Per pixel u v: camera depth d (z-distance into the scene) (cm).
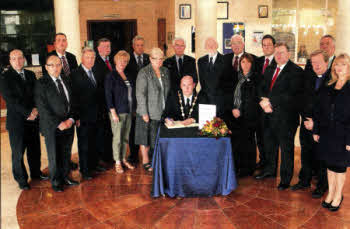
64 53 505
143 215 377
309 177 436
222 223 357
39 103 419
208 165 407
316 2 1084
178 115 457
